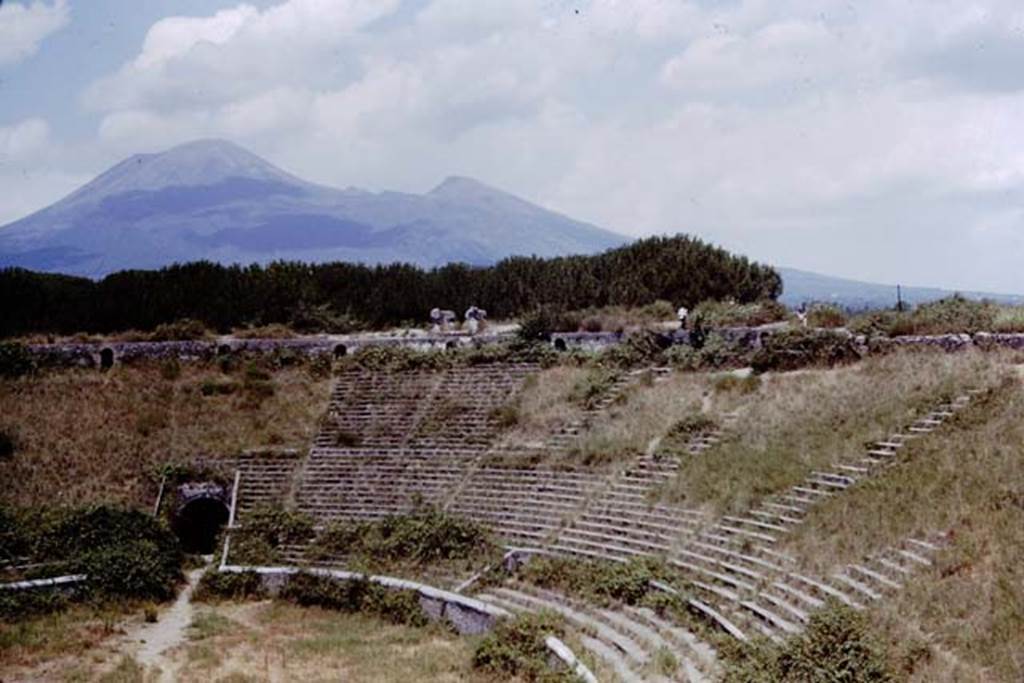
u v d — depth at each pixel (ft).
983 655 70.13
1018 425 106.73
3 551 139.13
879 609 79.92
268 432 184.44
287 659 106.83
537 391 180.04
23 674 101.71
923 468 104.73
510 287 252.42
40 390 192.34
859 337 156.15
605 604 108.88
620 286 239.71
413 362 200.13
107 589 132.26
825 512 105.40
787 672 73.26
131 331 233.35
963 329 147.95
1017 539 83.87
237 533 154.10
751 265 246.88
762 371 162.81
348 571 137.18
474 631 113.29
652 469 141.08
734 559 106.63
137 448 177.37
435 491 157.58
